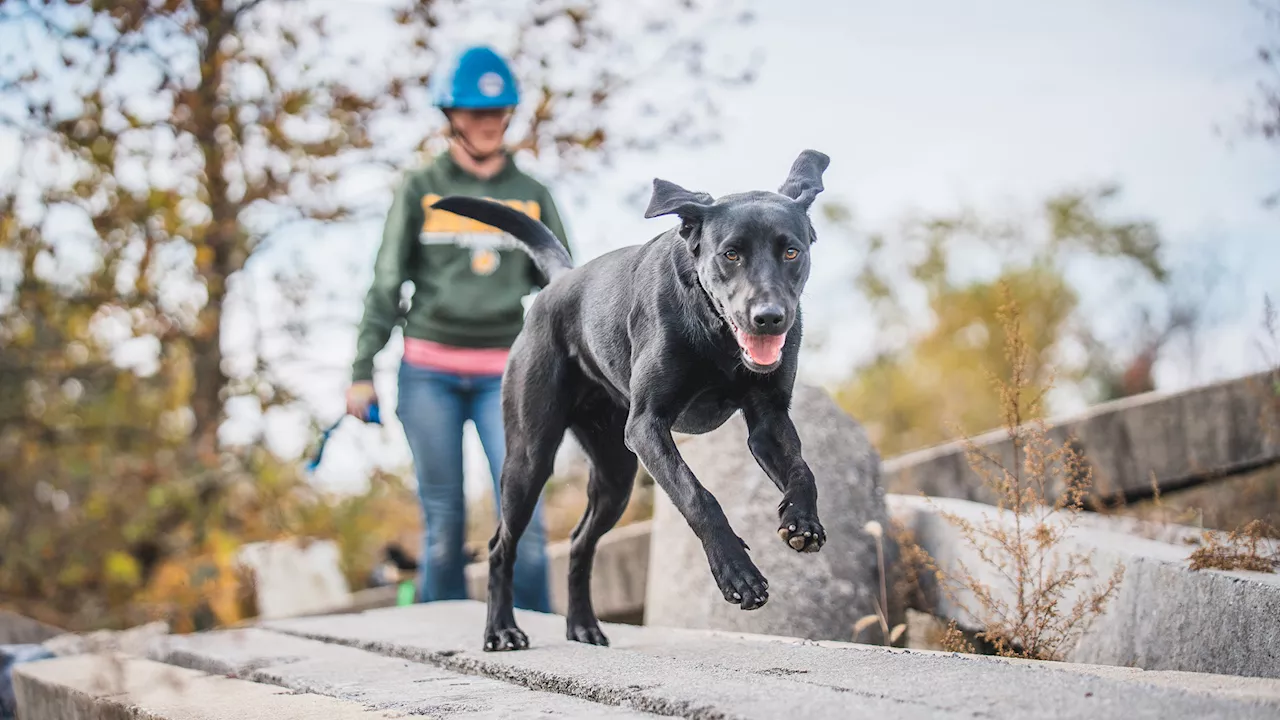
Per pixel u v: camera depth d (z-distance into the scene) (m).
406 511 11.20
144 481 9.77
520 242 5.38
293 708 3.83
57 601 10.52
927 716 2.79
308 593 9.48
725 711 3.00
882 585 5.34
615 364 4.49
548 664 4.05
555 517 10.27
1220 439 6.78
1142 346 15.02
